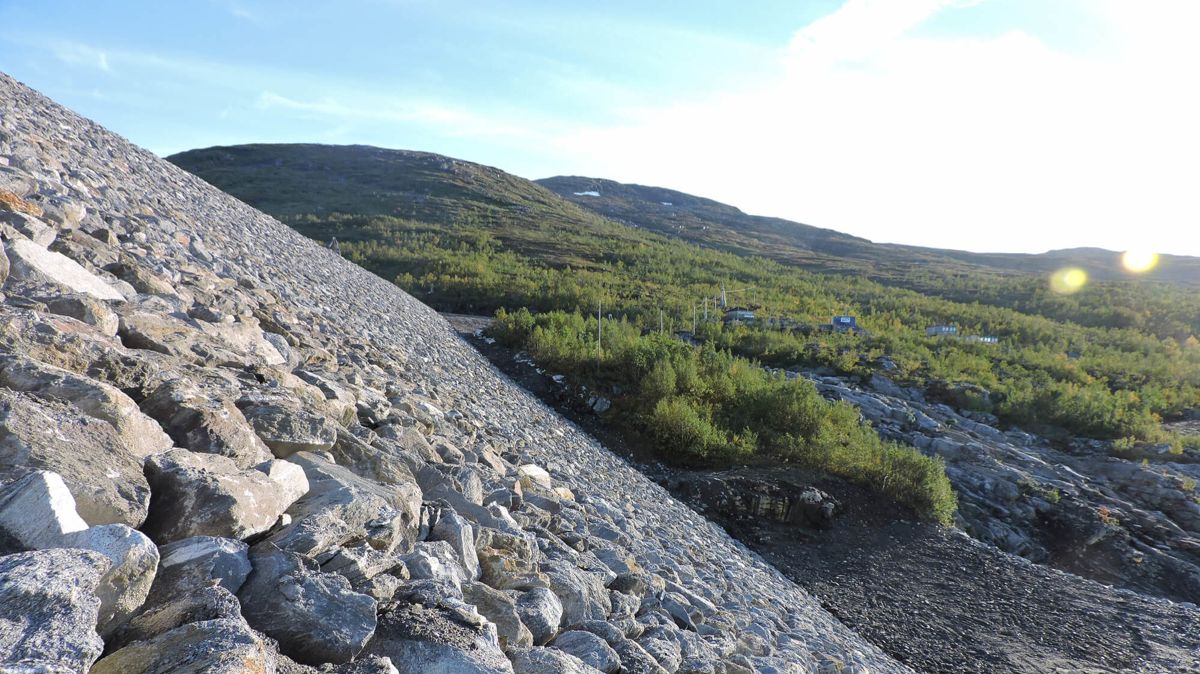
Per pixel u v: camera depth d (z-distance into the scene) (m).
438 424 10.36
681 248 148.38
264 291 13.66
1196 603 26.27
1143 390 49.56
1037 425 42.31
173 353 5.88
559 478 12.77
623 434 31.73
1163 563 28.00
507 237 130.25
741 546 21.34
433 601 4.05
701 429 30.30
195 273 10.68
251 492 3.88
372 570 4.07
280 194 167.88
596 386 36.12
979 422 42.38
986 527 30.03
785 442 30.22
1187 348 68.94
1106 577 27.88
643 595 7.43
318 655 3.26
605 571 7.20
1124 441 39.47
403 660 3.49
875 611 18.59
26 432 3.17
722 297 83.19
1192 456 37.75
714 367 37.56
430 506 5.82
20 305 4.88
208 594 3.07
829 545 23.31
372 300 29.92
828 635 13.03
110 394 3.84
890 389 45.75
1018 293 107.38
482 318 60.84
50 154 12.80
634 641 5.71
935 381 46.84
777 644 9.45
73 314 5.18
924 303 92.12
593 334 43.59
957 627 18.08
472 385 22.08
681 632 6.86
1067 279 129.00
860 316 75.38
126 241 10.15
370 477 5.65
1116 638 18.20
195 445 4.29
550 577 5.80
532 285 80.19
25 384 3.67
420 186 183.75
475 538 5.89
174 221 15.30
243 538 3.68
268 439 5.03
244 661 2.66
